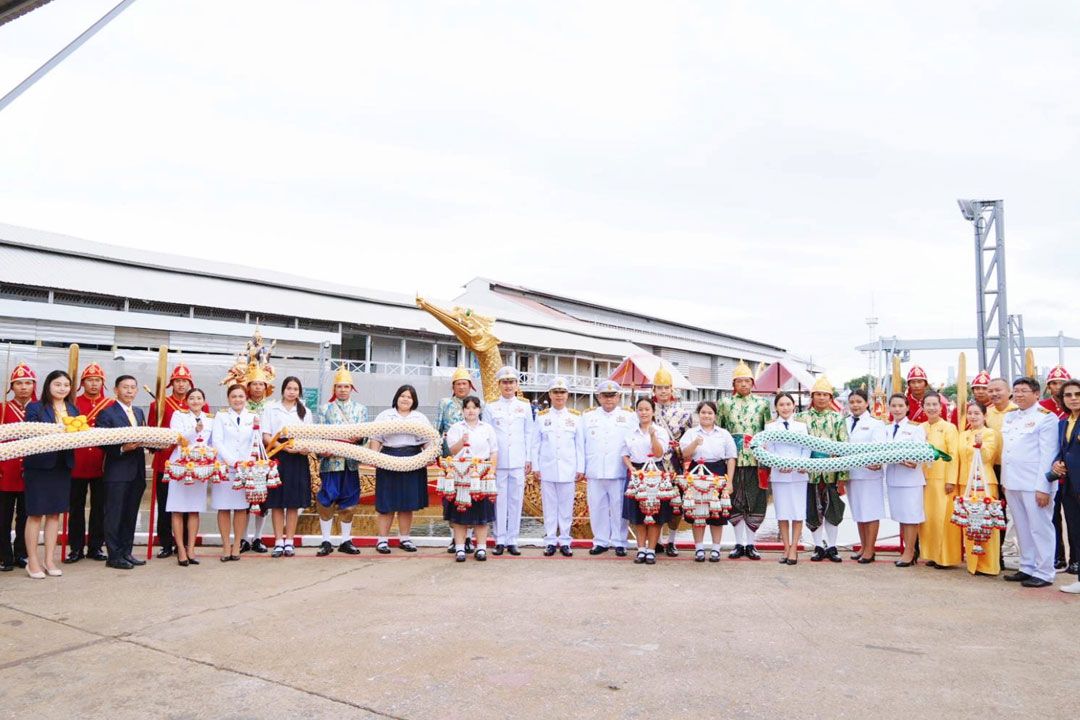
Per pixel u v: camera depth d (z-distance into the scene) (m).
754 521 7.56
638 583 6.30
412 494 7.62
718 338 62.66
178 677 3.99
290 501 7.30
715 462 7.33
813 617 5.24
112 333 22.02
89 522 7.20
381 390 13.70
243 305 25.23
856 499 7.32
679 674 4.05
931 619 5.21
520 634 4.76
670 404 8.78
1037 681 3.99
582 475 7.99
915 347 32.47
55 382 6.61
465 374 8.09
